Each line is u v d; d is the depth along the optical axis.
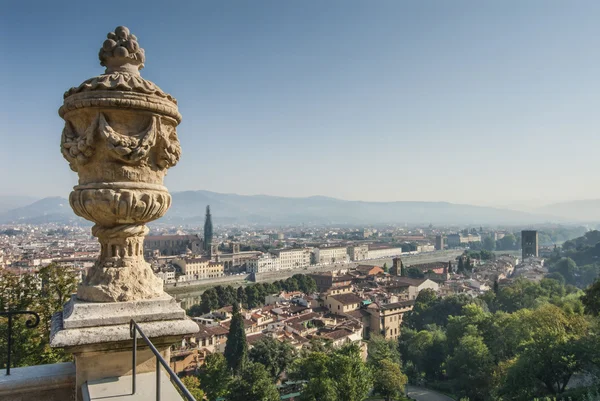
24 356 20.23
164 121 5.93
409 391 70.06
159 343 5.66
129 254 5.98
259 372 53.44
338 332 85.25
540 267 192.62
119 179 5.67
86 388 5.18
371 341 89.94
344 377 47.81
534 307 86.50
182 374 66.19
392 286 135.62
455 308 101.31
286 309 102.56
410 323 105.19
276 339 71.62
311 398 47.41
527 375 43.19
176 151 6.08
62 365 5.89
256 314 94.06
